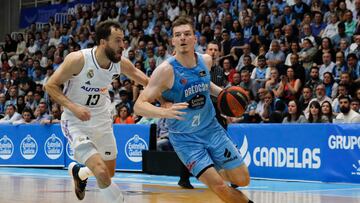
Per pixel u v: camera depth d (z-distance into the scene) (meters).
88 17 20.50
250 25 15.23
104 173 5.31
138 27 17.98
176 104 4.52
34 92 16.66
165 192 8.39
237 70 13.81
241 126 10.52
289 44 13.75
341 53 12.36
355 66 12.16
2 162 14.60
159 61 15.31
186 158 4.88
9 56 21.73
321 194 8.03
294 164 9.90
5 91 18.42
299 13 14.73
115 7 19.92
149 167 11.63
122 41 5.44
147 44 15.89
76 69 5.48
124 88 14.08
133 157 12.33
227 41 14.82
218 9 16.84
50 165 13.82
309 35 13.67
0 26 25.23
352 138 9.29
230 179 5.02
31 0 24.58
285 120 10.80
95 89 5.59
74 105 5.41
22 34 22.34
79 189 6.16
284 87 12.02
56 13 22.78
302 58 13.12
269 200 7.30
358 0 13.54
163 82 4.77
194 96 4.84
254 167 10.37
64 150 13.59
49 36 21.31
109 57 5.45
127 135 12.44
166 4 18.36
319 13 14.18
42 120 14.05
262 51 13.87
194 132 4.90
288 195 7.91
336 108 11.16
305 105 11.46
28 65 19.38
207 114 4.91
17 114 15.09
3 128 14.62
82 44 19.03
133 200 7.33
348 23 13.56
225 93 4.96
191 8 17.34
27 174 12.37
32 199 7.45
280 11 15.52
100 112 5.73
